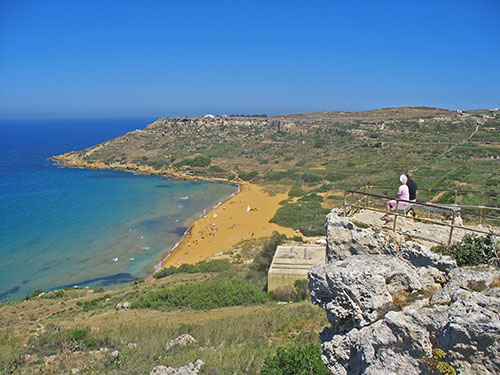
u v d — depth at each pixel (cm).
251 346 1655
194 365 1437
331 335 936
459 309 692
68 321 2509
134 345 1709
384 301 826
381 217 1116
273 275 2795
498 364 623
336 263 922
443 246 909
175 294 2864
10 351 1628
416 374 709
